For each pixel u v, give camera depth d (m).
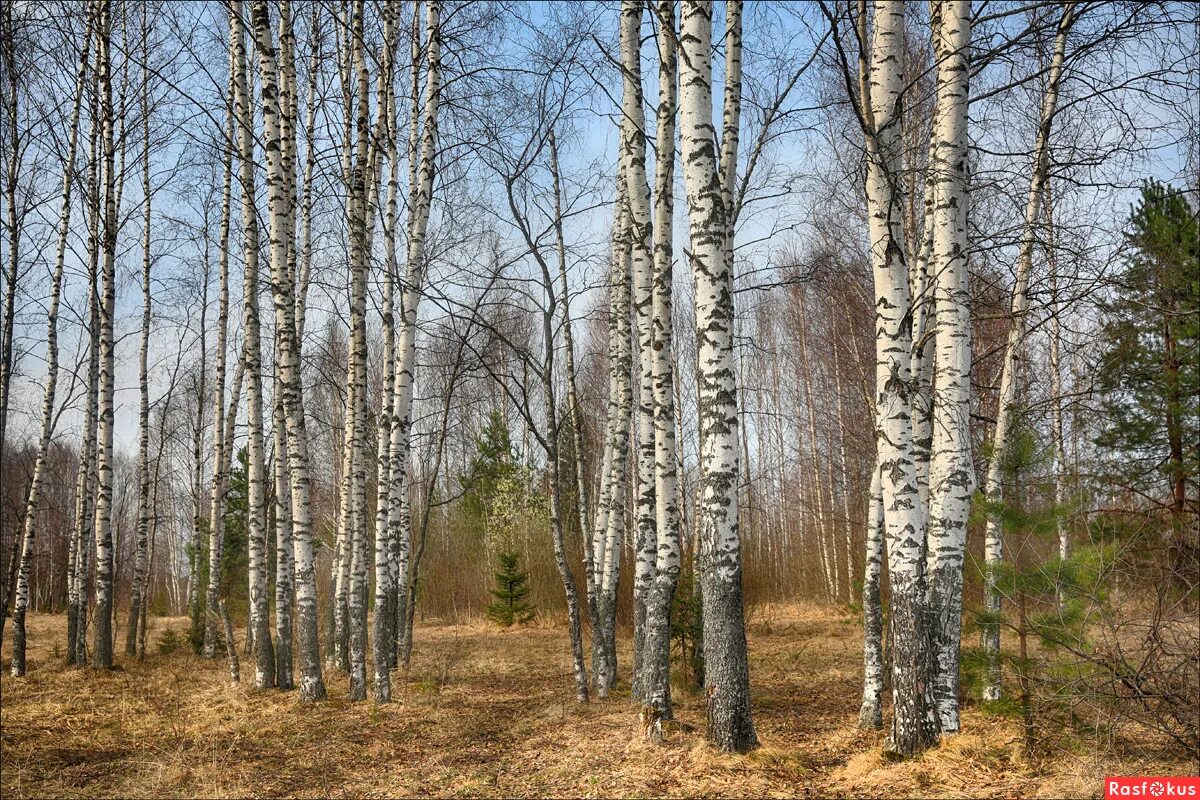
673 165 9.89
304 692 11.10
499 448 25.34
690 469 24.86
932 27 7.79
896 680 7.19
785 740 8.44
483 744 8.84
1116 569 6.89
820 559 25.94
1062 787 6.06
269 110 11.32
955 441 7.17
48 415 15.71
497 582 22.44
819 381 26.05
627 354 12.19
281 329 11.36
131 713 11.02
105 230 15.17
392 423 11.23
